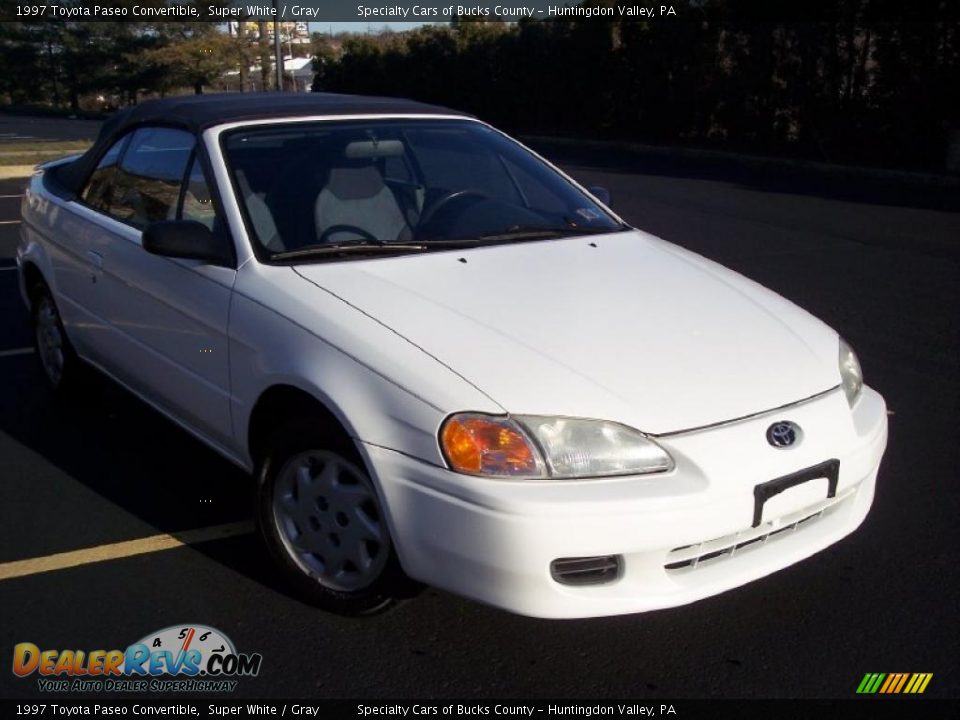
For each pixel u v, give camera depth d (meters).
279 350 3.32
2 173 17.98
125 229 4.44
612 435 2.87
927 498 4.25
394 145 4.33
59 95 56.31
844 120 18.86
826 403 3.23
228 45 48.97
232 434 3.68
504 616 3.39
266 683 3.04
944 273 8.68
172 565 3.72
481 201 4.27
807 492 3.06
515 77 28.39
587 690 3.01
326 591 3.34
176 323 3.93
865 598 3.50
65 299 4.98
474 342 3.11
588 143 24.27
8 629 3.31
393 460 2.94
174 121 4.38
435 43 31.30
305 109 4.37
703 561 3.02
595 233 4.28
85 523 4.05
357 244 3.79
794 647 3.22
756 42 20.69
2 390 5.68
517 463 2.80
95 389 5.39
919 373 5.94
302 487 3.35
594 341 3.20
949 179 15.51
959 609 3.42
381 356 3.05
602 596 2.85
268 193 3.88
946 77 17.02
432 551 2.90
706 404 3.02
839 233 10.81
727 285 3.85
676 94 22.97
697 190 14.97
